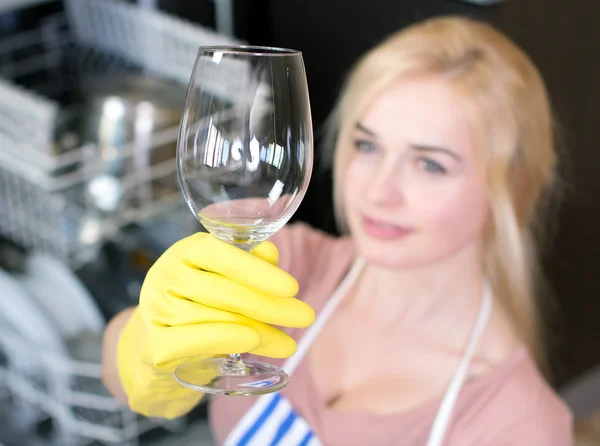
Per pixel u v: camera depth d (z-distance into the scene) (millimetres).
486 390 1083
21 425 1313
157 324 585
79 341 1258
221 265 569
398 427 1088
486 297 1167
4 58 1297
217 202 531
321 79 1415
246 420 1123
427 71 1105
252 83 513
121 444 1297
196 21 1280
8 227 1312
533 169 1199
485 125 1115
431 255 1136
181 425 1389
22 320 1205
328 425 1099
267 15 1318
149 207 1229
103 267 1320
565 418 1093
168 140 1202
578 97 1512
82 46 1345
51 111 1090
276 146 521
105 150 1183
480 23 1150
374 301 1174
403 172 1126
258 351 587
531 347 1286
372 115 1137
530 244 1314
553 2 1366
